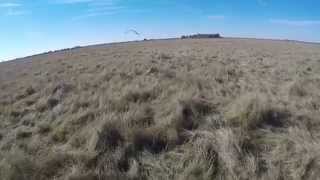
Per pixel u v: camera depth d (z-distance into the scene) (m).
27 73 8.06
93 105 3.38
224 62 7.90
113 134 2.36
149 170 1.96
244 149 2.07
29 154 2.30
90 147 2.23
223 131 2.24
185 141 2.28
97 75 5.58
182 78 4.45
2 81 6.69
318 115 2.67
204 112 2.88
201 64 7.15
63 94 4.18
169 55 10.32
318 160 1.88
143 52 13.01
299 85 3.77
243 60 8.75
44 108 3.65
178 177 1.86
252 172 1.83
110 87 4.27
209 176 1.83
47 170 2.00
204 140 2.18
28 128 2.93
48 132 2.80
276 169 1.85
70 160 2.09
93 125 2.65
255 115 2.54
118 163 2.04
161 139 2.31
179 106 2.85
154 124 2.60
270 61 8.33
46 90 4.53
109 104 3.27
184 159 2.03
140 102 3.34
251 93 3.21
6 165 1.99
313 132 2.37
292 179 1.79
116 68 6.47
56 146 2.40
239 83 4.32
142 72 5.53
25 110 3.63
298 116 2.67
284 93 3.60
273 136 2.29
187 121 2.62
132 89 3.72
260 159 1.99
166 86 3.89
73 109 3.31
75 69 7.25
